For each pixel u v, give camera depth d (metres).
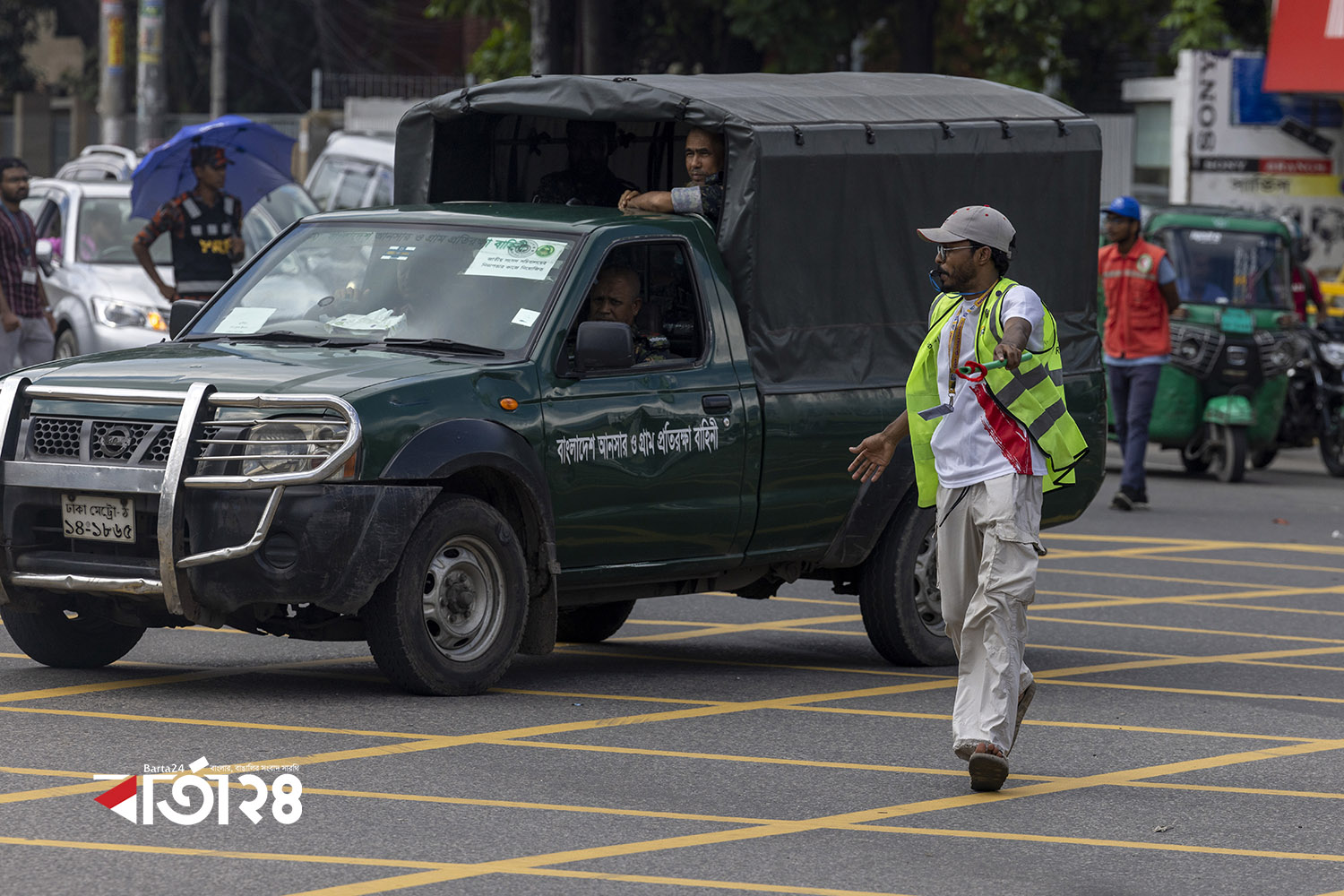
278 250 28.23
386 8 141.88
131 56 139.00
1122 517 48.56
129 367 24.61
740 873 17.80
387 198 74.06
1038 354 21.14
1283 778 22.64
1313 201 84.75
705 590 28.03
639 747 22.83
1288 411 58.50
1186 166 84.19
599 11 66.94
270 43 138.38
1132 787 21.94
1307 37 78.88
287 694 24.92
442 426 23.83
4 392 24.27
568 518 25.33
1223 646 32.12
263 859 17.61
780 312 27.81
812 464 27.94
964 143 29.94
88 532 23.59
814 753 22.98
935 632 29.30
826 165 28.20
